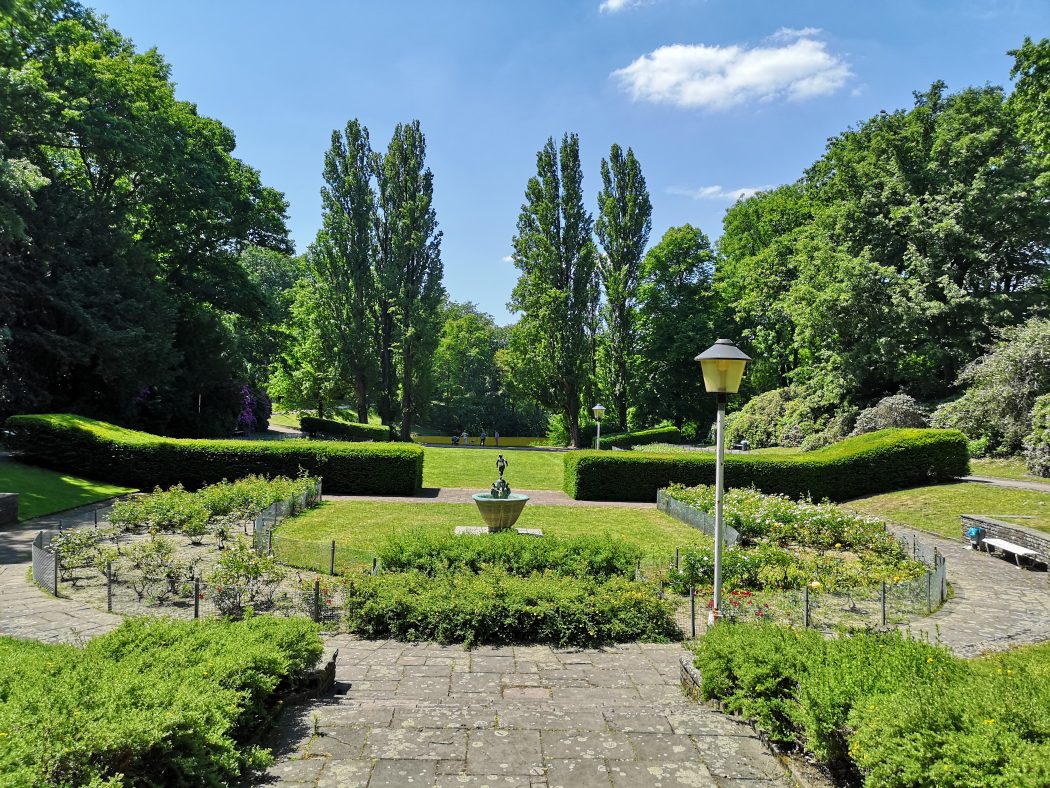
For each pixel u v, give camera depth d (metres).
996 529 14.17
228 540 14.10
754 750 4.60
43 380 26.91
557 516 19.22
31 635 8.04
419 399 45.00
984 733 3.24
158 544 11.06
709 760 4.43
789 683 4.62
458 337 71.81
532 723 5.10
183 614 9.29
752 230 47.19
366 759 4.40
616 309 46.34
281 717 5.20
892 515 18.58
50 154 27.52
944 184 29.33
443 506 20.39
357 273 42.69
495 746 4.64
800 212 40.19
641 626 8.85
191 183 28.55
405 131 42.81
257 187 34.72
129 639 5.16
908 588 10.02
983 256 27.61
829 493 21.69
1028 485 19.44
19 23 21.16
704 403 50.09
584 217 44.06
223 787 3.70
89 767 3.14
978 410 24.30
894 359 29.55
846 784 3.99
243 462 22.23
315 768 4.25
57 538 11.67
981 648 8.02
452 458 35.31
